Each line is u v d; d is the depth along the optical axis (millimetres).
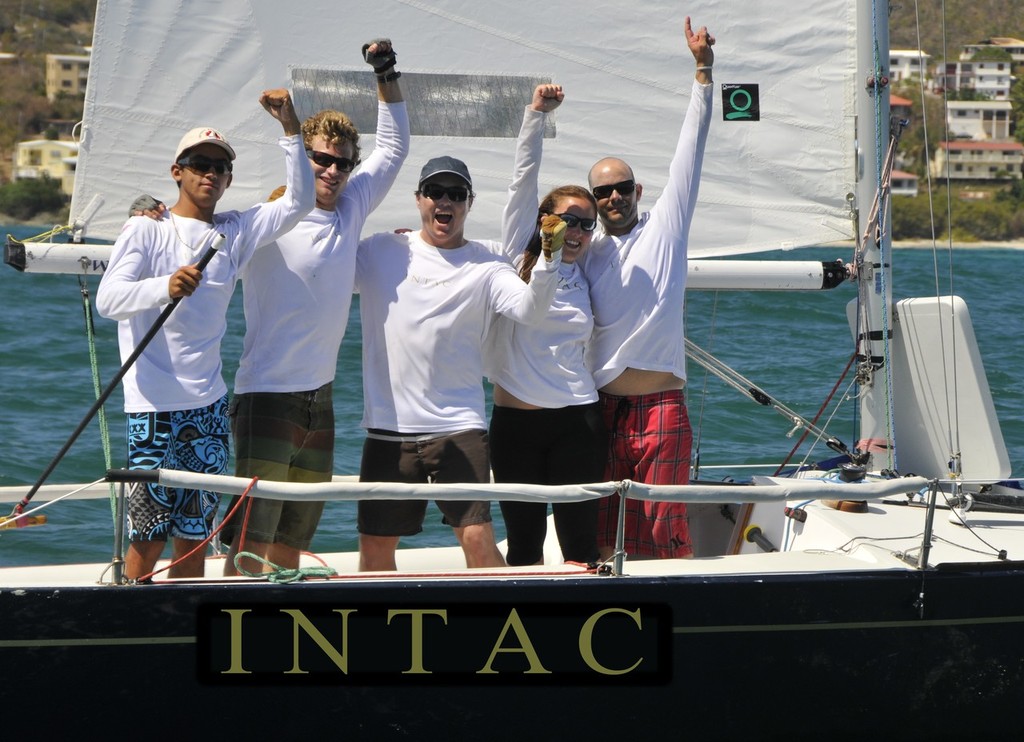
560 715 14383
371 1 18984
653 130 19672
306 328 15852
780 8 19547
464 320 16078
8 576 16891
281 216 15320
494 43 19312
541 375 16484
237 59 18812
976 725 15188
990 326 53094
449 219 16047
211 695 13844
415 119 19297
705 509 19594
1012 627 15156
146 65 18531
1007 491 19000
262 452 15781
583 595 14281
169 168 18750
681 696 14516
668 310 16984
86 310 18188
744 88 19641
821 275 19828
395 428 16203
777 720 14750
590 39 19406
